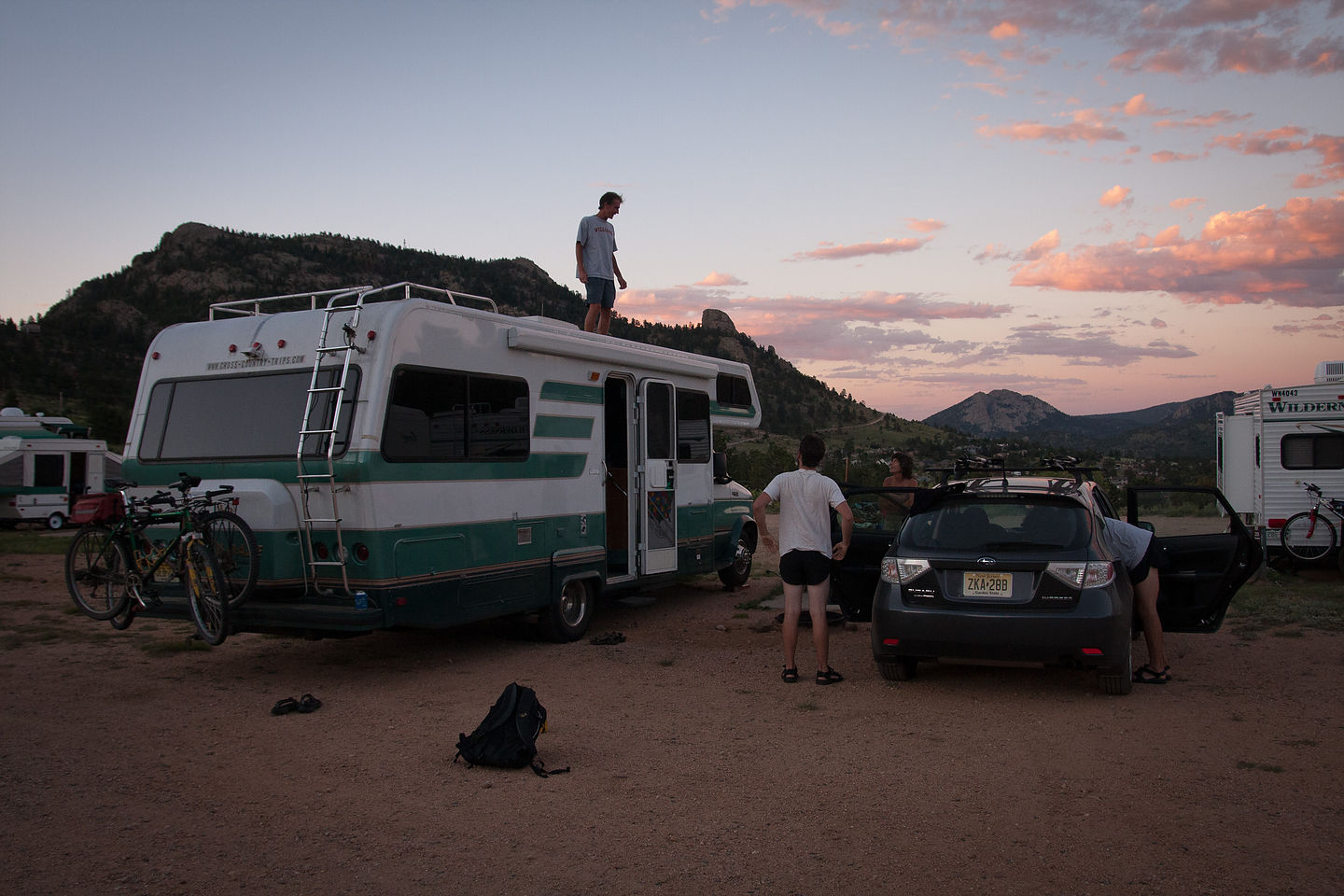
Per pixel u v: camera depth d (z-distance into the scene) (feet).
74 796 14.20
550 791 14.49
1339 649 25.07
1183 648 25.40
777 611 32.99
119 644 26.58
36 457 79.92
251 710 19.56
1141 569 21.29
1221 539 22.49
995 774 15.20
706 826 13.02
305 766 15.79
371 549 21.11
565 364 27.55
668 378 32.71
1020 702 19.94
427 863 11.78
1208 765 15.48
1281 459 39.93
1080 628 18.56
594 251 35.24
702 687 21.65
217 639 21.47
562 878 11.32
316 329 22.66
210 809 13.70
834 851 12.10
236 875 11.41
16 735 17.39
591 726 18.29
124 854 12.01
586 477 28.43
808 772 15.40
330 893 10.90
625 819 13.28
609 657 25.25
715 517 36.35
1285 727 17.74
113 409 224.74
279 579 21.66
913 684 21.70
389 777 15.20
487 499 24.40
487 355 24.59
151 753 16.46
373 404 21.17
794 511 22.00
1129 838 12.41
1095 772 15.23
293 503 21.91
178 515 21.98
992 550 19.63
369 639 27.73
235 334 23.98
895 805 13.82
